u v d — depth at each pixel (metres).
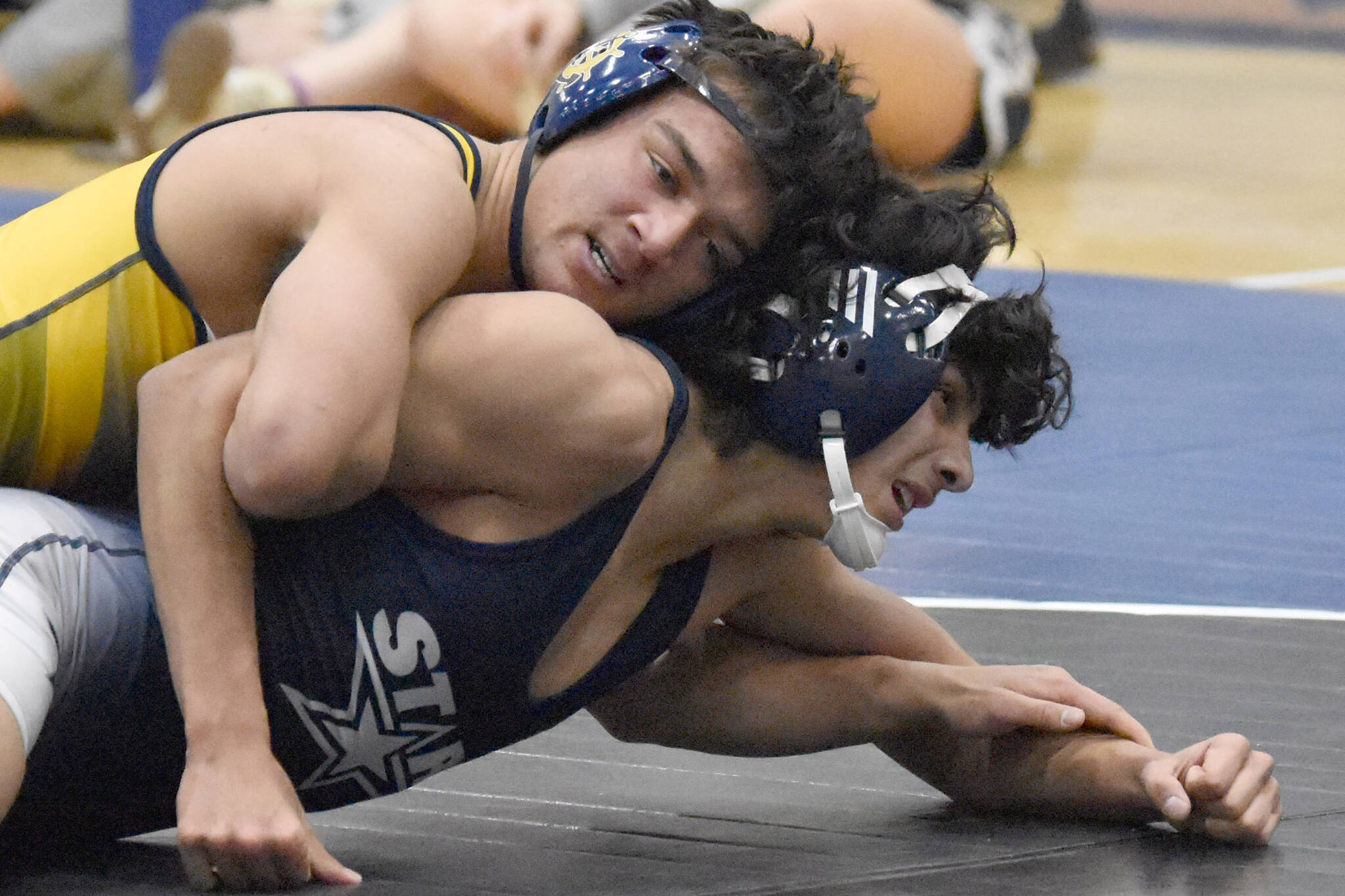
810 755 8.40
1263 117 42.94
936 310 6.65
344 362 5.75
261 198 6.43
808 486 6.67
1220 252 26.33
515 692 6.43
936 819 7.39
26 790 6.29
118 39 31.39
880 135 26.53
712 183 6.55
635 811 7.41
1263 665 9.91
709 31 6.98
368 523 6.26
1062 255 25.28
